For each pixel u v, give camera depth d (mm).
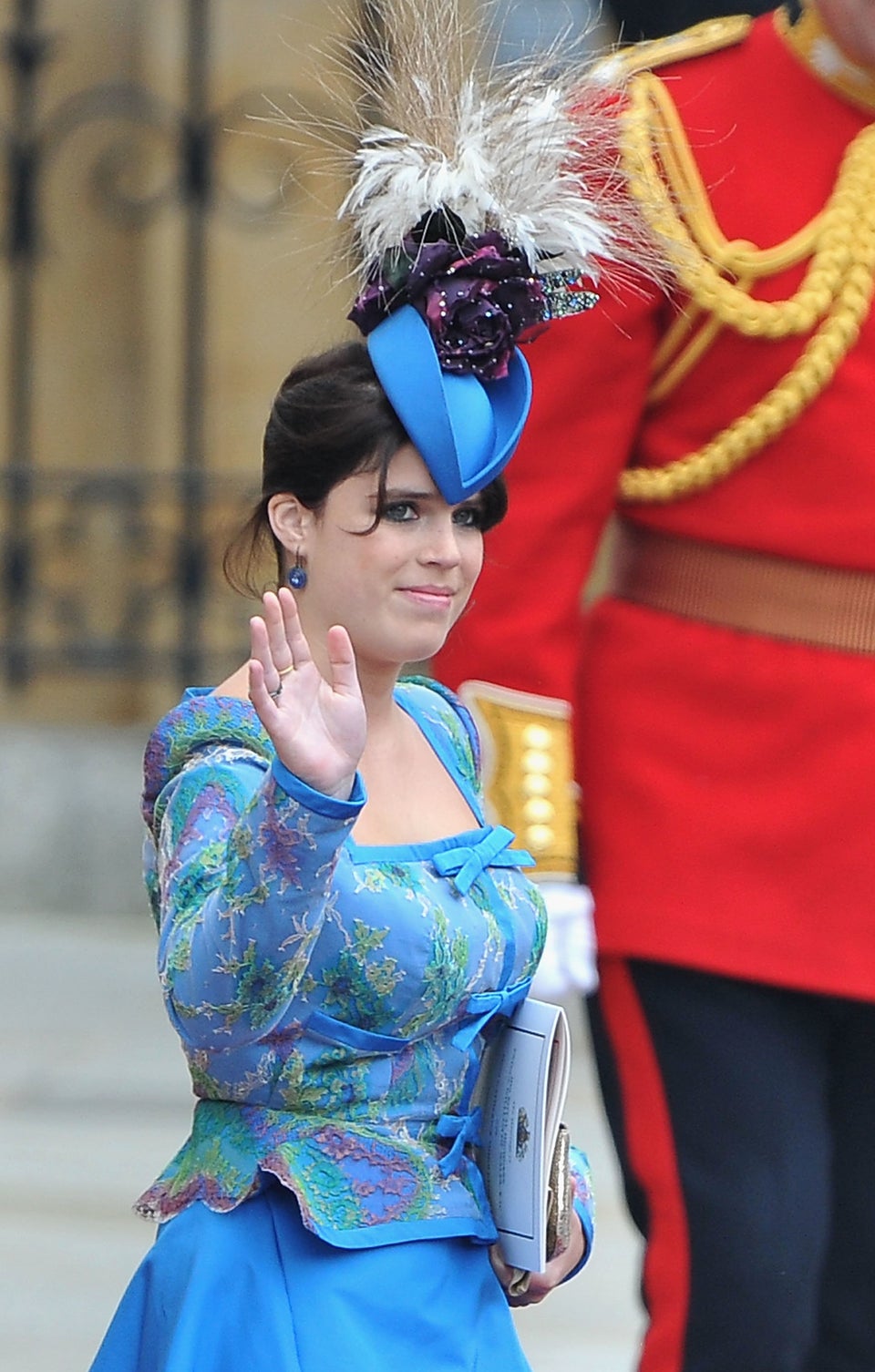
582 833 12109
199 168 32438
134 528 33156
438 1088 8773
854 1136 11852
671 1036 11633
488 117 9156
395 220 8898
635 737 11977
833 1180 11875
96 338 35531
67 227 35250
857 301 11680
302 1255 8508
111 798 31297
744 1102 11438
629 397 11852
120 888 31281
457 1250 8766
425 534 8797
